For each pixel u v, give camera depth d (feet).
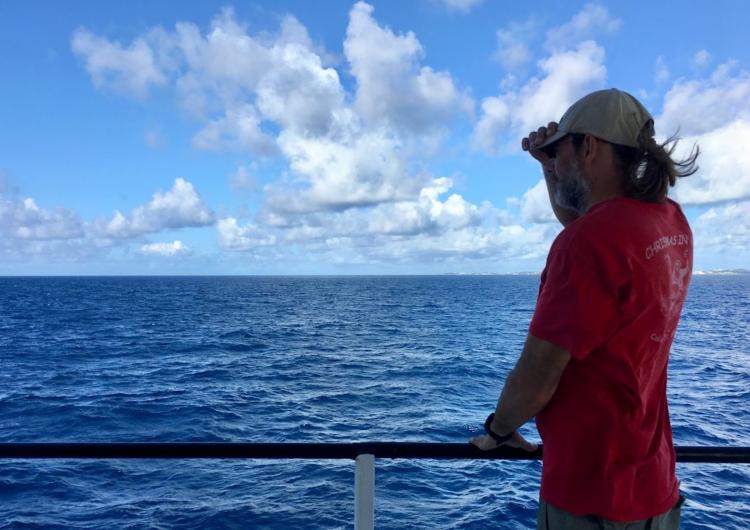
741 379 53.21
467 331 104.94
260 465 28.40
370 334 100.17
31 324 117.91
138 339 92.17
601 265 5.03
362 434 37.11
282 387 51.96
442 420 40.04
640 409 5.35
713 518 21.83
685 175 5.82
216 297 243.81
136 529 21.98
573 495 5.40
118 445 6.84
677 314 5.57
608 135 5.51
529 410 5.32
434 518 22.85
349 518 22.88
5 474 27.04
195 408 43.32
